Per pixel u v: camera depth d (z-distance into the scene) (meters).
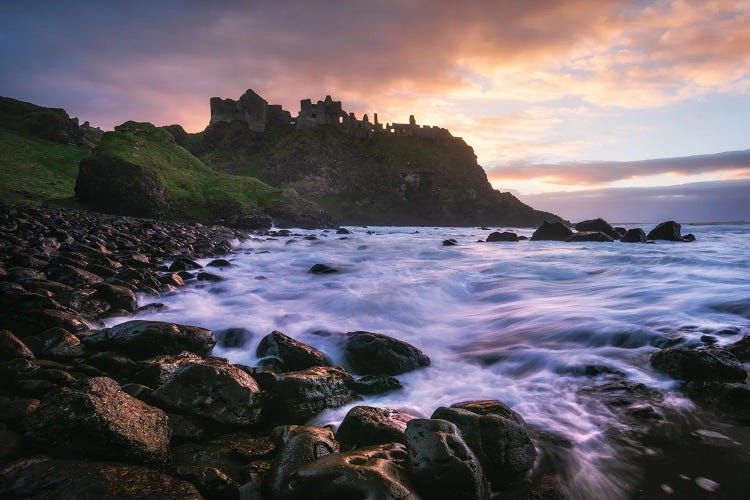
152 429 4.35
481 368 7.53
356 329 9.81
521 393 6.27
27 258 12.26
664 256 19.78
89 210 50.22
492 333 9.56
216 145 154.38
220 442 4.73
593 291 12.95
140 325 7.02
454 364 7.77
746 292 10.97
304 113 158.12
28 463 3.62
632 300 11.30
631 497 4.04
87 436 3.93
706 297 10.73
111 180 51.56
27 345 6.64
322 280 16.03
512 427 4.50
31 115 79.94
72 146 79.69
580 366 7.00
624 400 5.83
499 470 4.20
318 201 134.38
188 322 9.79
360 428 4.62
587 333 8.64
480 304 12.56
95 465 3.74
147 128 71.12
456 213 145.38
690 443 4.85
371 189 141.88
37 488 3.39
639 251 23.92
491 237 37.03
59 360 6.53
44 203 48.94
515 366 7.47
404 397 6.31
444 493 3.61
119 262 15.58
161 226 33.81
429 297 12.97
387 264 21.02
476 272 17.77
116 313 9.84
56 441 3.90
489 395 6.24
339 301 12.13
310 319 10.49
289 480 3.63
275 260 23.22
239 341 8.80
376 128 171.00
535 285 14.55
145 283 12.23
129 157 56.72
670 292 11.72
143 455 4.04
